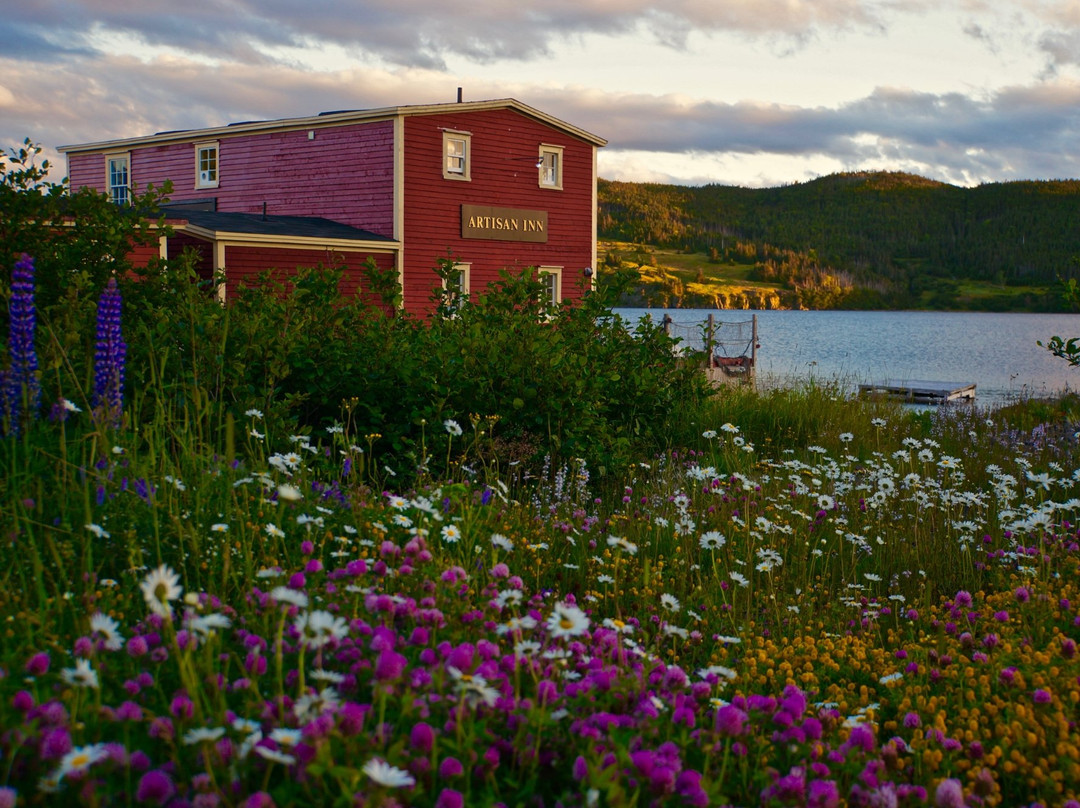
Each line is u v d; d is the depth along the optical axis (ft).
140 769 6.95
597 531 21.16
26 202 29.01
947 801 7.42
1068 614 14.60
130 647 8.21
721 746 8.71
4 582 10.75
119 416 17.56
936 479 29.04
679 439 38.11
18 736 6.52
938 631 14.40
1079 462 32.63
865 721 10.12
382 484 26.43
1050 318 618.85
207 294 31.50
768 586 18.28
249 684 8.03
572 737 8.02
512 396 29.63
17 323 16.55
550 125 100.12
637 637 13.60
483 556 14.39
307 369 28.76
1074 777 8.76
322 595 10.93
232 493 14.84
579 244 103.71
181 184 106.42
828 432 40.55
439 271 37.81
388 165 88.84
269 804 6.06
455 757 7.43
